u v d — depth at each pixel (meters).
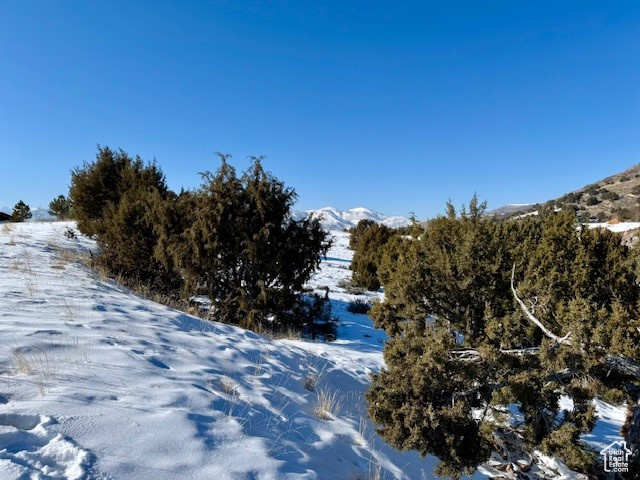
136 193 13.54
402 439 3.92
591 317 3.74
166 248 8.66
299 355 6.44
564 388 4.10
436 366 3.95
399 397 4.08
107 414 2.97
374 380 4.38
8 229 14.39
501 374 4.16
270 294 8.31
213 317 8.21
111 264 10.09
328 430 4.18
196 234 8.15
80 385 3.32
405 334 5.20
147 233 9.77
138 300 7.52
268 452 3.21
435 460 4.84
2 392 2.95
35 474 2.20
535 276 5.62
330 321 9.50
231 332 6.83
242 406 3.89
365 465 3.85
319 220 9.05
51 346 4.03
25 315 4.90
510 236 7.17
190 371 4.36
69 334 4.47
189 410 3.43
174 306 8.45
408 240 8.47
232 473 2.77
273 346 6.56
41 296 6.01
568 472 4.72
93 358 3.96
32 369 3.43
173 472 2.59
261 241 8.09
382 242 19.16
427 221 7.27
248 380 4.70
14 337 4.04
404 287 6.17
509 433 5.04
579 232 6.59
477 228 6.31
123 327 5.29
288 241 8.45
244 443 3.21
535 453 5.04
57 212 26.95
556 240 6.23
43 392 3.06
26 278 7.13
